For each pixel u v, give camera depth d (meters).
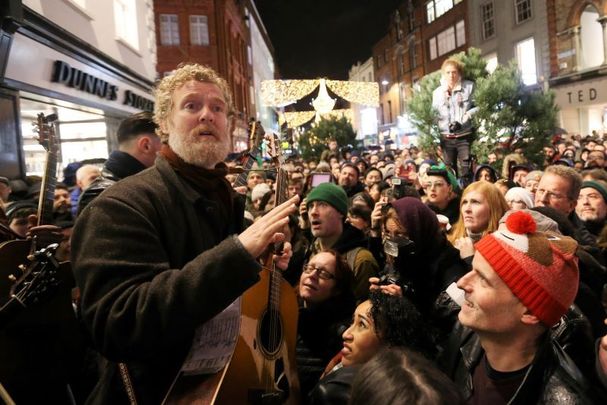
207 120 1.68
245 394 1.72
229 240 1.40
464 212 3.00
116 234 1.44
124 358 1.41
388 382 1.06
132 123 2.97
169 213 1.59
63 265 2.09
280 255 2.01
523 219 1.39
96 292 1.41
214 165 1.78
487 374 1.51
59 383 2.09
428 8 34.00
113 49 9.77
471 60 8.23
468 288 1.45
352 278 2.74
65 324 2.10
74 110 8.80
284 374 1.99
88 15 8.41
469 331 1.71
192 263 1.37
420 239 2.58
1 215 2.58
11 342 1.96
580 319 1.78
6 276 2.00
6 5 5.28
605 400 1.35
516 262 1.35
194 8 25.30
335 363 2.33
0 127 5.73
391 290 2.22
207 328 1.55
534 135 8.05
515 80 8.05
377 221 3.66
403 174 8.65
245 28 37.44
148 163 3.03
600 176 4.37
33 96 6.79
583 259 2.58
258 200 5.70
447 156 6.27
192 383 1.56
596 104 19.52
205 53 25.53
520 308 1.36
